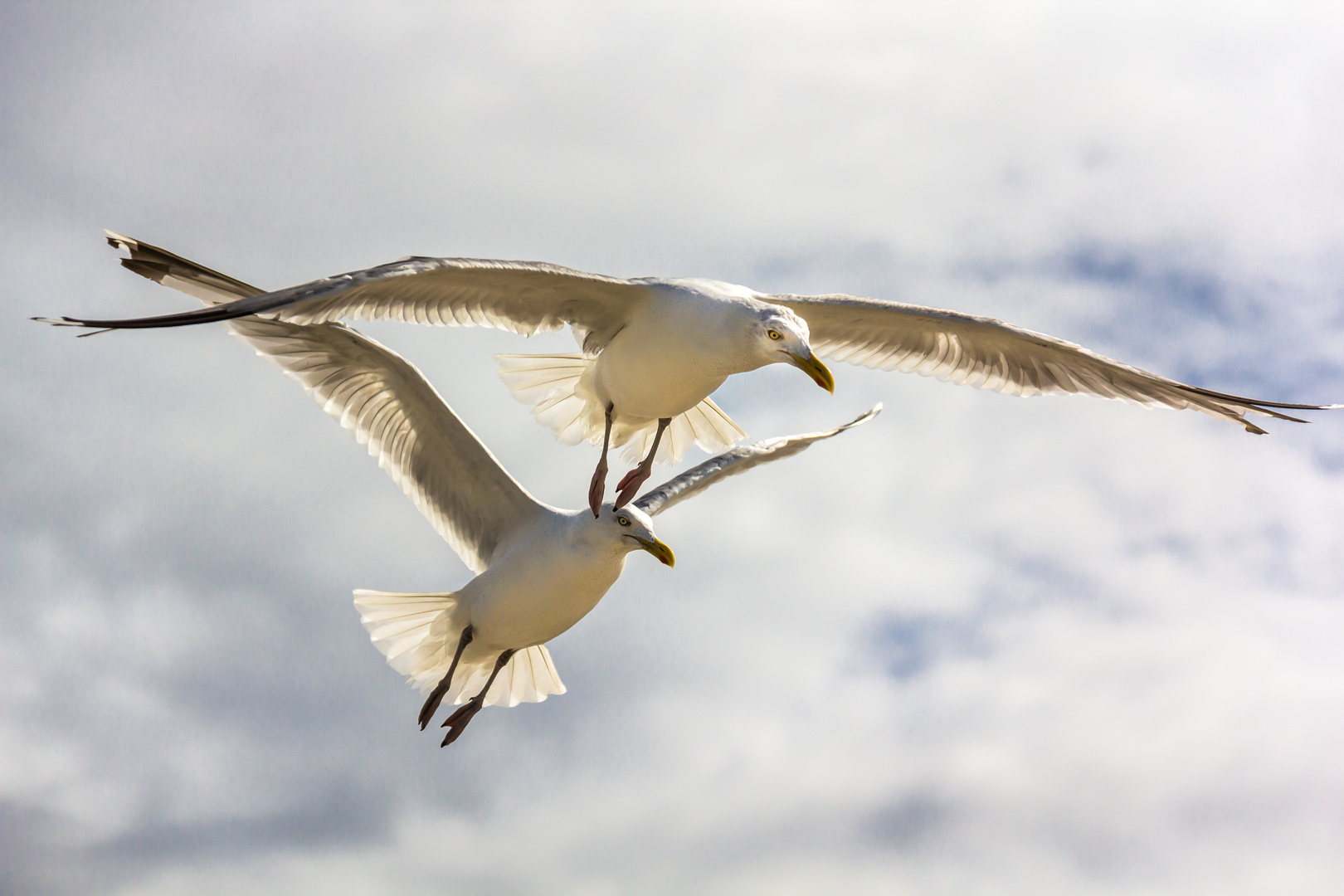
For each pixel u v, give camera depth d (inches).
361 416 415.8
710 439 440.8
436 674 426.6
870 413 482.6
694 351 337.7
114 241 379.2
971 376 402.0
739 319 331.3
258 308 291.3
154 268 385.4
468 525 428.5
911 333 400.2
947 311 376.5
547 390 409.7
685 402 358.6
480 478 420.5
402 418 417.4
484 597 403.9
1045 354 385.7
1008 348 390.6
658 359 344.8
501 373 409.7
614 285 334.6
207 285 390.3
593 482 381.7
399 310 326.0
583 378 395.9
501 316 343.3
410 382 406.9
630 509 389.1
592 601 403.2
